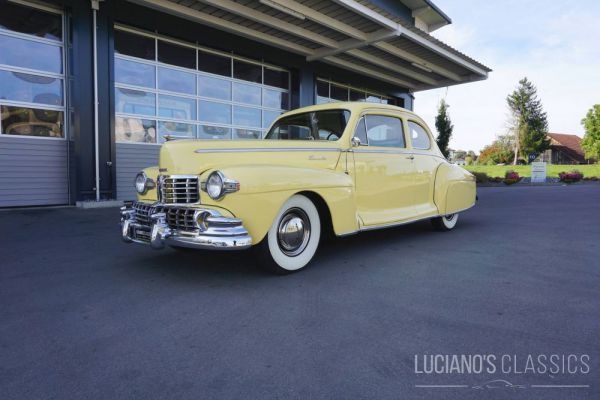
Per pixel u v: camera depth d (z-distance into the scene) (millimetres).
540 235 5477
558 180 24062
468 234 5605
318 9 9477
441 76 14992
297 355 2115
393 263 3975
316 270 3723
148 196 3869
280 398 1738
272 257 3430
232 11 8875
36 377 1914
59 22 8023
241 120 11109
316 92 13078
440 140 20078
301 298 2969
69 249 4559
